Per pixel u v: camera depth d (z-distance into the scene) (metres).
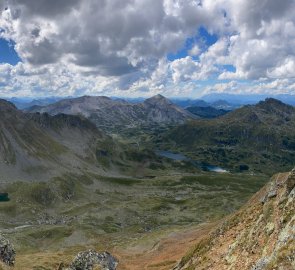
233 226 67.19
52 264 136.50
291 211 45.84
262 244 48.19
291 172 54.44
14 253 97.06
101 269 99.56
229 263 53.84
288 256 37.59
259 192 114.12
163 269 114.38
